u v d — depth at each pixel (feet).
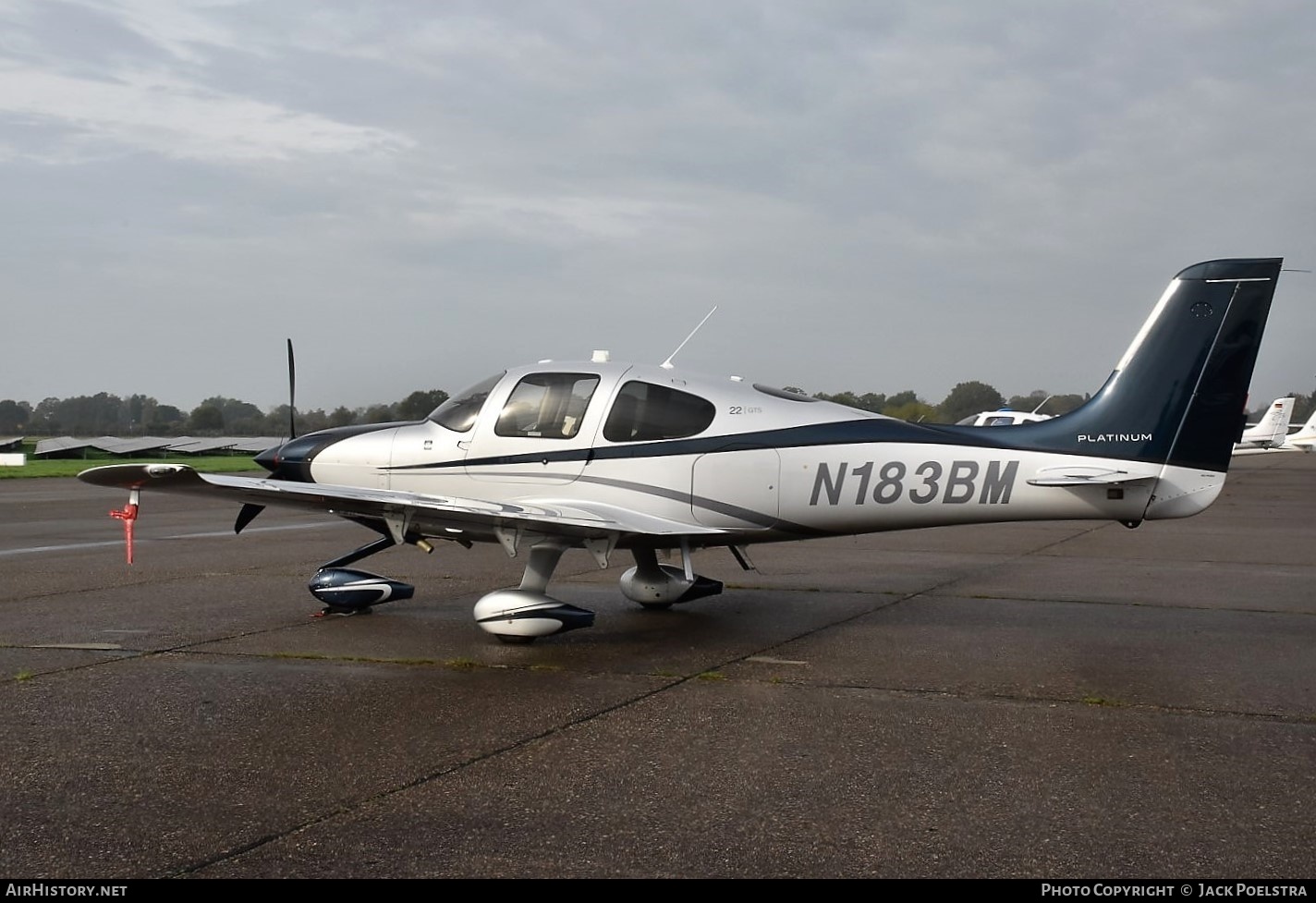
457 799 14.03
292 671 21.39
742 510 25.90
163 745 16.38
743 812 13.55
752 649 23.80
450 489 27.14
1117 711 18.44
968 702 19.08
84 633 25.35
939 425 26.07
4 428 361.30
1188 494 24.84
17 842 12.55
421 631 25.79
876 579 35.63
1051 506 25.31
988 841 12.62
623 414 26.11
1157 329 24.97
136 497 21.83
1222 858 12.14
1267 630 26.09
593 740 16.65
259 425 230.89
